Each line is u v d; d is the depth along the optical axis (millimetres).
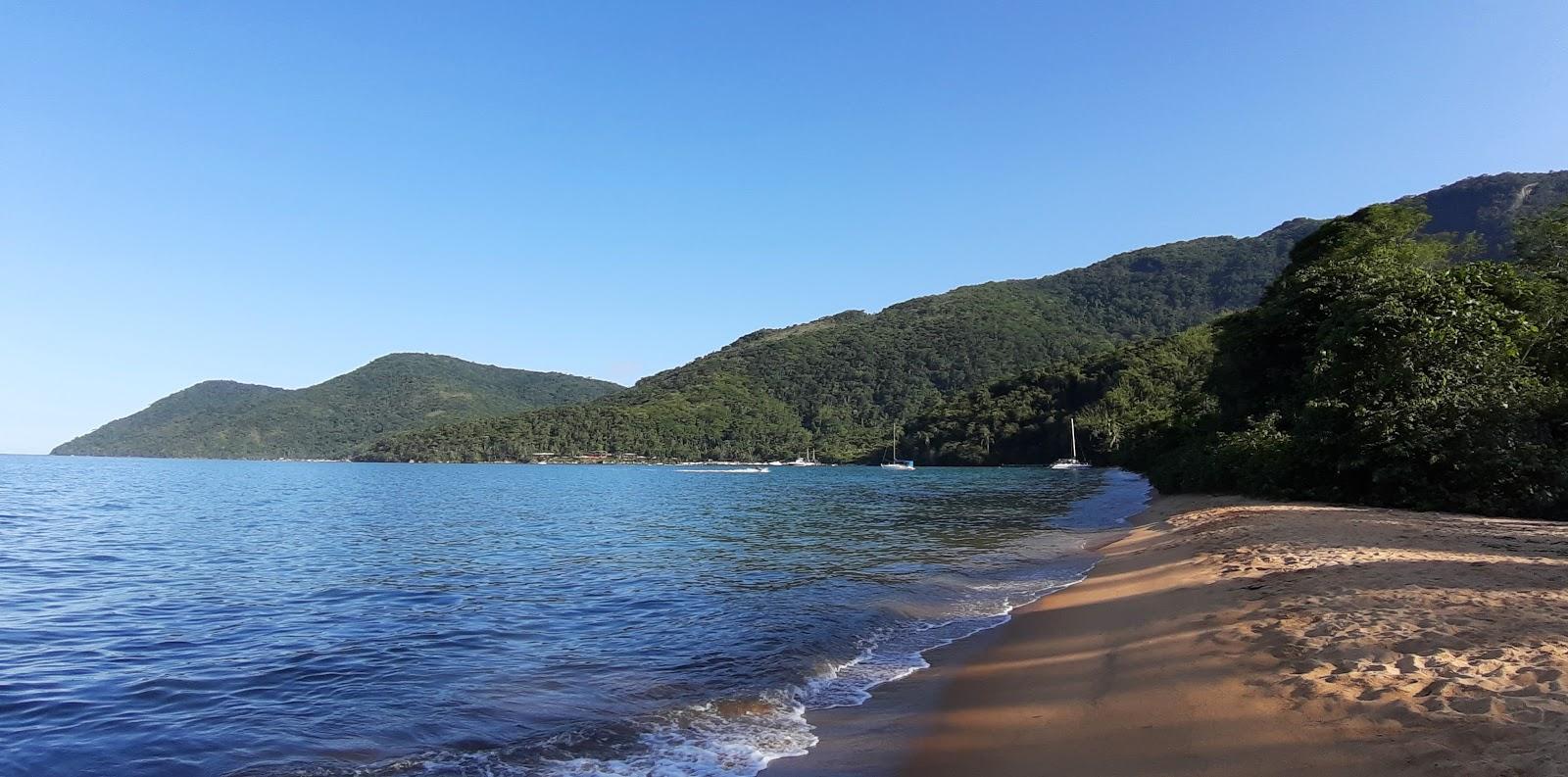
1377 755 4754
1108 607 11461
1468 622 7270
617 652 10297
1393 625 7449
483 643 10883
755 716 7652
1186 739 5770
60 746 6980
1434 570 10242
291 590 15547
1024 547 21703
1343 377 24984
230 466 149250
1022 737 6551
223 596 14938
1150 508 31906
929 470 118562
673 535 26781
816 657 9828
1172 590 11625
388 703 8180
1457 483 19656
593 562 19578
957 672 9023
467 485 77000
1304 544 13836
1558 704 4898
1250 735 5547
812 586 15422
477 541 25312
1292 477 25031
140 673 9406
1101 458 110125
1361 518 17609
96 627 12102
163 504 45344
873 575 16812
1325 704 5719
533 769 6375
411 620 12477
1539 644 6340
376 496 55812
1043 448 125750
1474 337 23234
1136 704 6773
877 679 8914
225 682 9000
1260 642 7684
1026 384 139750
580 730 7285
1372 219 43906
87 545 24234
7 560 20375
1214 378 45000
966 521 30969
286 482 80438
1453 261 45531
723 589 15211
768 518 34031
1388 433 21016
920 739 6816
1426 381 22047
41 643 11023
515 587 15758
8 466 123812
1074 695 7465
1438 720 5008
